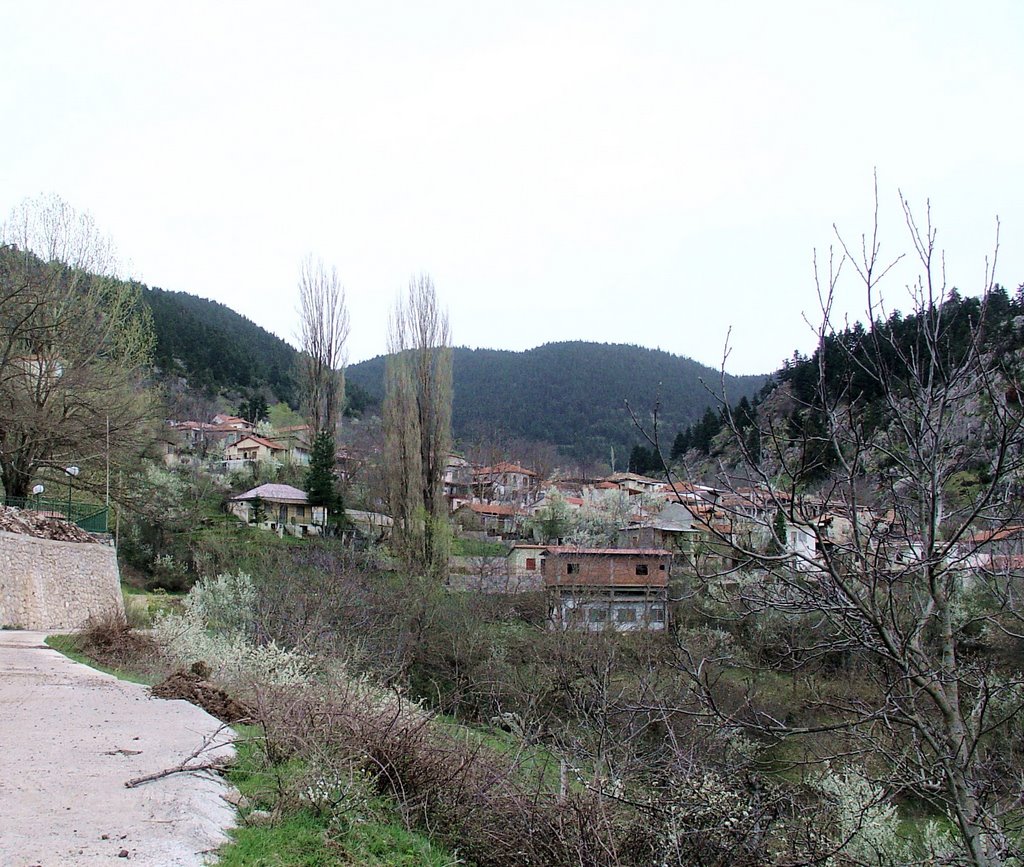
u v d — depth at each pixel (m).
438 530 34.22
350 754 7.05
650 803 6.66
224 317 134.38
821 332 4.74
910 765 5.45
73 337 30.95
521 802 6.91
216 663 14.24
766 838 6.56
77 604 23.30
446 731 8.58
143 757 7.38
